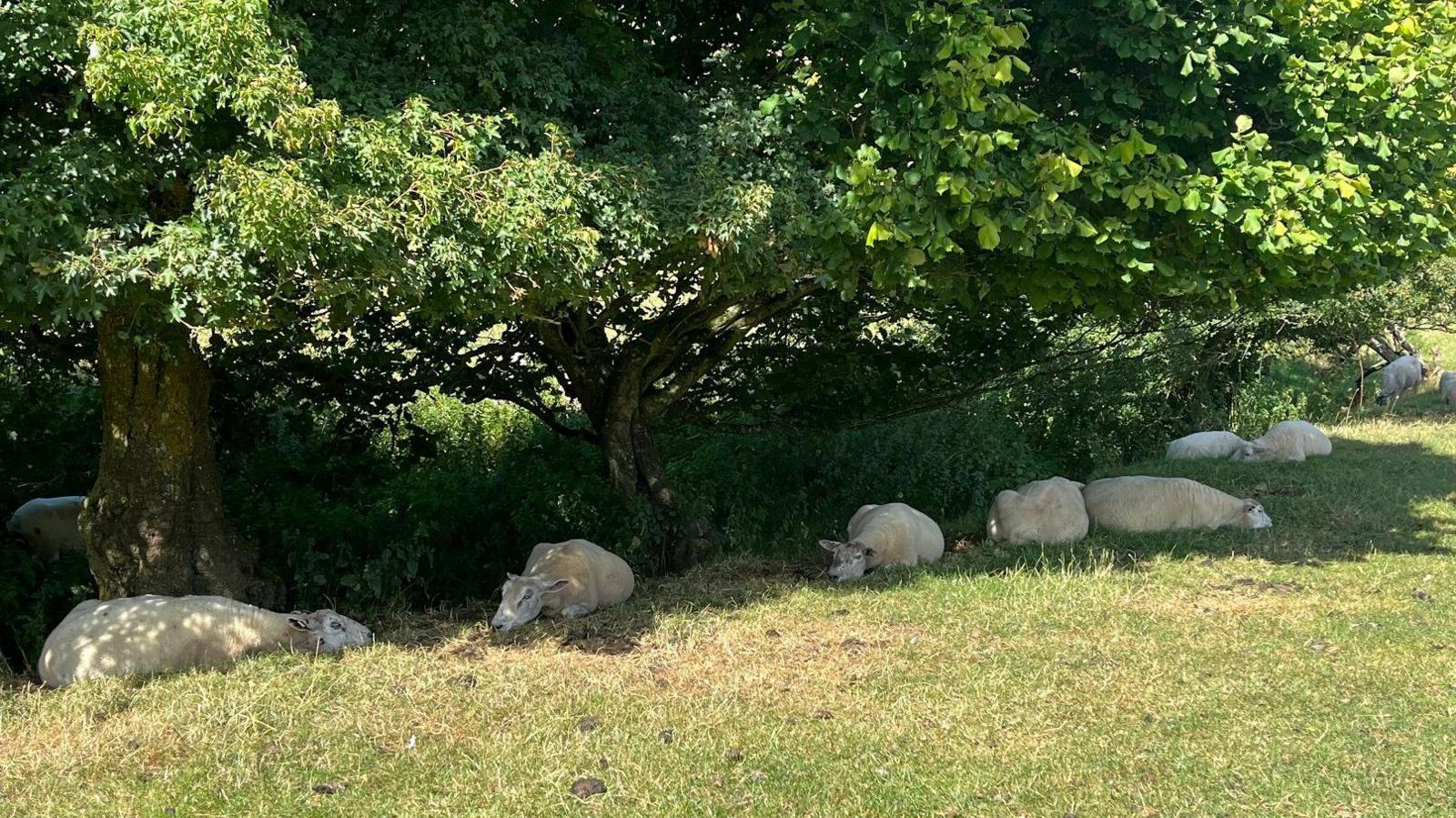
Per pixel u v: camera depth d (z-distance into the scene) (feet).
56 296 20.18
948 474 45.85
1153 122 27.55
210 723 20.80
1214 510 38.68
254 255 21.44
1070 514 37.45
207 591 28.43
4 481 35.76
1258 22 26.66
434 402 47.29
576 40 28.09
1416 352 85.40
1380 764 19.13
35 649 27.78
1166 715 21.39
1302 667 23.95
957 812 17.72
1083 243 27.32
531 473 38.65
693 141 27.40
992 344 40.68
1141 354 54.03
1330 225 27.58
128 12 19.61
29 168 20.33
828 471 44.60
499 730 20.89
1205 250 28.96
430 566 32.07
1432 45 29.01
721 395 41.06
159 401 27.73
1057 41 27.66
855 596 29.99
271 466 36.60
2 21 19.88
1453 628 26.76
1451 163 32.04
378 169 21.54
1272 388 68.80
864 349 40.34
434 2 25.25
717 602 29.99
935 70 25.20
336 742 20.26
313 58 23.07
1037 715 21.39
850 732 20.70
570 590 29.40
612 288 26.37
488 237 22.61
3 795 18.20
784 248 27.32
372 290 22.41
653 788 18.47
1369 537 36.94
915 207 25.86
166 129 19.98
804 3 26.91
